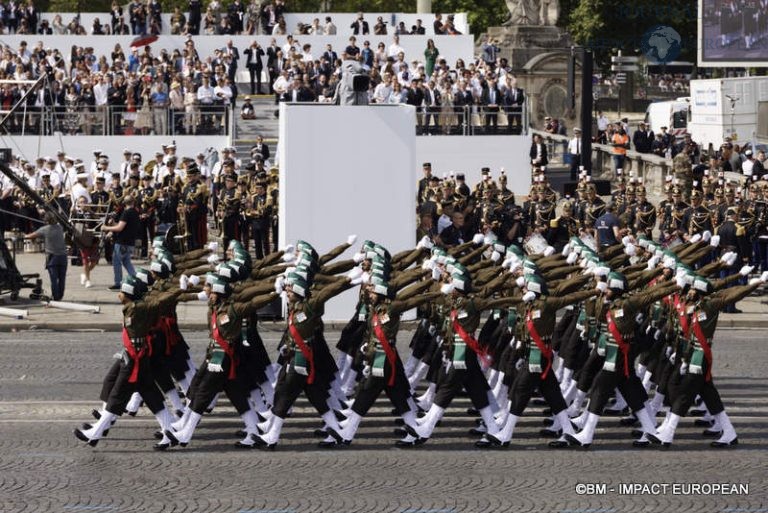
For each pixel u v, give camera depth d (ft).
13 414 118.42
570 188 234.79
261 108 295.48
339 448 108.68
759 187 192.24
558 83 364.99
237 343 107.96
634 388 109.40
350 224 169.68
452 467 102.22
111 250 221.66
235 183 211.82
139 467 101.35
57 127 274.98
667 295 108.78
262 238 209.15
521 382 108.68
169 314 118.83
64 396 125.80
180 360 121.60
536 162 276.82
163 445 107.04
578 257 128.47
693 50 537.24
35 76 277.64
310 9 506.48
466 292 108.78
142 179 222.28
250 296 107.55
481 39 387.34
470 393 109.40
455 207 207.41
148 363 106.73
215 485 96.22
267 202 207.72
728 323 174.60
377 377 108.47
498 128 284.00
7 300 182.70
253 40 323.37
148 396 107.04
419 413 121.49
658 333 119.85
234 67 298.35
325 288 107.76
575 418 119.75
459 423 118.01
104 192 224.74
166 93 282.97
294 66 289.74
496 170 283.59
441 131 282.15
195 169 216.13
